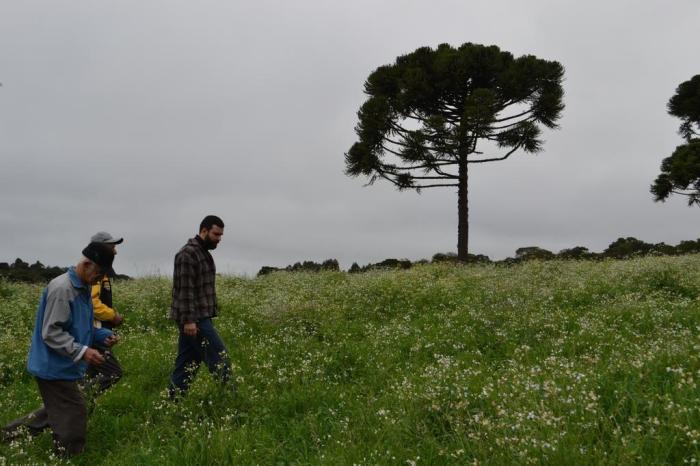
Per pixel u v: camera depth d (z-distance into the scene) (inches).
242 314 480.7
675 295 438.6
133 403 275.3
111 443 227.9
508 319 382.3
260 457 192.2
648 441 150.3
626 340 290.2
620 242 1075.9
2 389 324.2
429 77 995.3
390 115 995.3
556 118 1001.5
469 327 370.3
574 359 252.4
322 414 232.4
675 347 228.8
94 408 249.0
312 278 730.8
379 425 199.3
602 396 188.1
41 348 218.2
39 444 223.8
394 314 475.8
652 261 633.6
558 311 391.2
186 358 277.9
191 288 269.0
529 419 169.5
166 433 219.1
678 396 171.5
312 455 189.2
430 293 521.7
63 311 216.1
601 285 494.6
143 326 470.6
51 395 217.8
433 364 294.0
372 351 335.6
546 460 147.6
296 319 433.7
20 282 750.5
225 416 225.5
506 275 652.1
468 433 176.1
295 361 318.0
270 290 646.5
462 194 1012.5
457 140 948.0
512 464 149.7
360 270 1065.5
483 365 276.8
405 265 1059.3
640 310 368.8
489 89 966.4
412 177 1028.5
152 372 327.6
